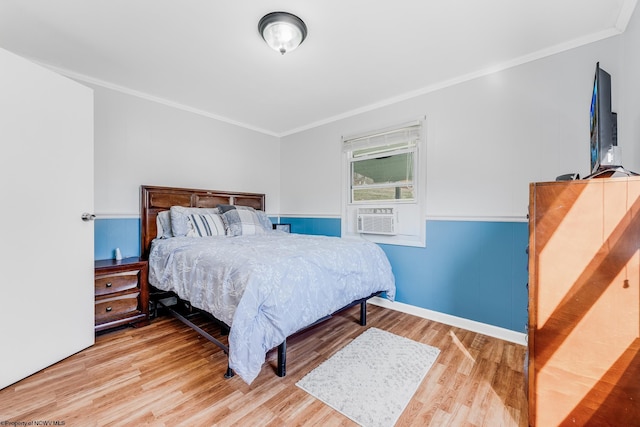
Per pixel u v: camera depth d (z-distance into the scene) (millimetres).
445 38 1928
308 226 3902
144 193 2803
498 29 1824
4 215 1536
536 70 2092
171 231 2789
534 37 1904
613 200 979
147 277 2477
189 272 2031
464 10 1648
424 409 1387
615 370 974
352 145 3350
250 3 1594
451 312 2502
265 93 2865
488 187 2312
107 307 2219
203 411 1355
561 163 1997
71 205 1873
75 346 1890
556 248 1072
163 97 2973
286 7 1622
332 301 1903
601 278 997
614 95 1783
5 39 1950
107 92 2623
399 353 1938
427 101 2686
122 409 1357
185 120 3215
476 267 2369
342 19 1729
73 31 1861
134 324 2367
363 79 2545
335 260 2016
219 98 3004
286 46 1866
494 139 2287
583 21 1731
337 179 3533
